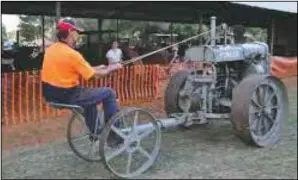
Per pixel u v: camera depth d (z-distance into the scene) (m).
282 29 26.17
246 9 17.94
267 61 7.64
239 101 6.33
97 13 19.05
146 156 5.55
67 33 5.24
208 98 6.85
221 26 7.21
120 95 10.21
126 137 5.33
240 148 6.48
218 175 5.33
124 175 5.26
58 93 5.20
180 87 7.20
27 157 6.09
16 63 14.84
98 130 5.49
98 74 5.29
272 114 6.75
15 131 7.55
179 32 24.62
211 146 6.59
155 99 10.70
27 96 8.55
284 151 6.32
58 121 8.38
